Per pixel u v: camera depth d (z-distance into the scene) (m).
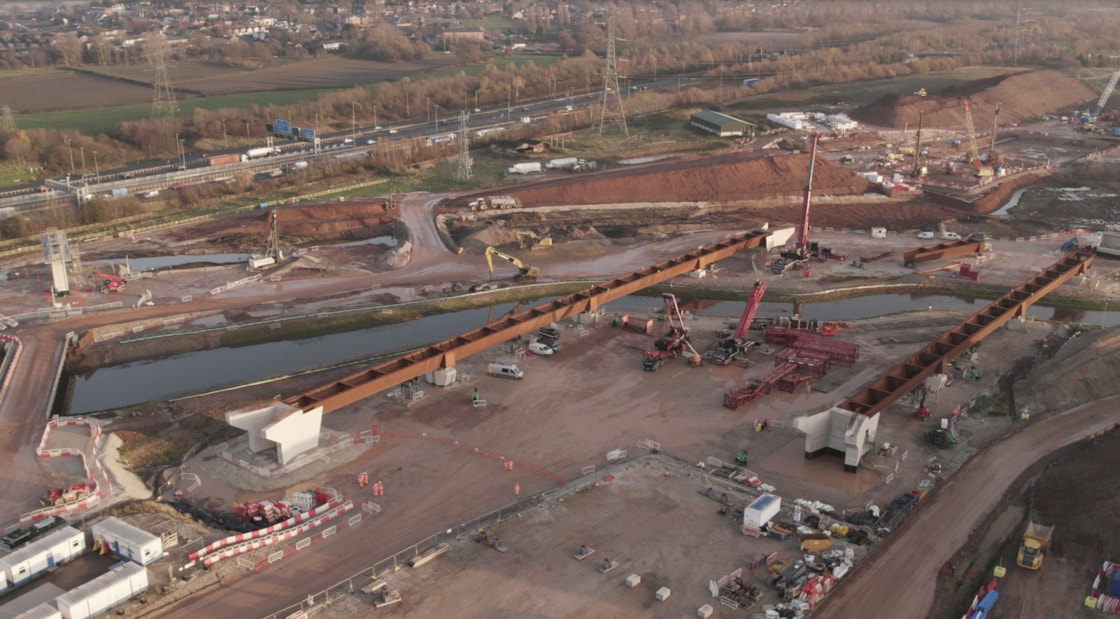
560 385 115.81
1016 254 176.00
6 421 104.88
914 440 101.50
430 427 104.69
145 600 73.88
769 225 191.38
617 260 172.50
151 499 90.25
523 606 73.88
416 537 83.56
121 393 118.69
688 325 137.25
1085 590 75.12
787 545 82.19
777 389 115.25
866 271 166.25
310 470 95.19
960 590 75.75
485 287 155.25
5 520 84.38
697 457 98.44
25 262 167.75
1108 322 144.75
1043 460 96.94
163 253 176.00
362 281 159.12
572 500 89.50
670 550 81.44
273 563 79.69
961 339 118.38
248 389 116.75
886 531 83.38
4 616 71.19
